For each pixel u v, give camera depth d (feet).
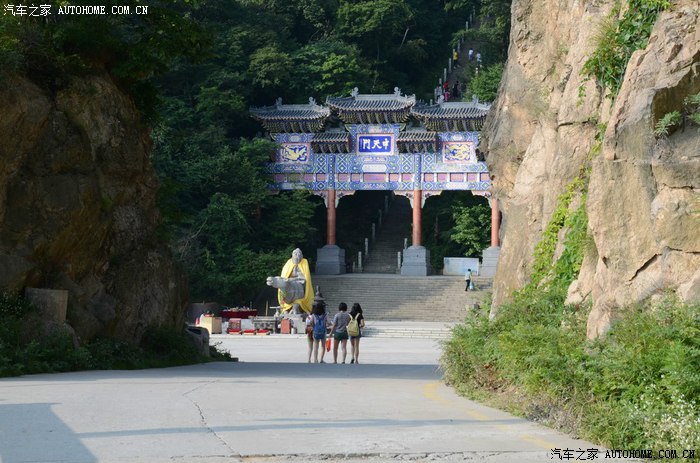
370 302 214.48
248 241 226.99
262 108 239.71
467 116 230.48
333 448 28.96
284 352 125.49
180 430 32.27
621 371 33.78
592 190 43.01
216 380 55.42
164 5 81.51
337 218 283.18
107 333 74.64
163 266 84.74
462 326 59.16
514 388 44.45
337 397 45.21
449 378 54.65
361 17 299.58
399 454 28.17
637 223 40.57
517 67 84.02
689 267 37.99
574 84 66.59
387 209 286.46
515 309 55.98
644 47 52.90
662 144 40.24
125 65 77.77
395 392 49.55
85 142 73.05
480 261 251.39
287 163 239.71
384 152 238.68
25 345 62.23
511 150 84.07
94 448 28.55
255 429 32.81
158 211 88.69
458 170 234.79
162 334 80.48
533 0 82.64
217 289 209.15
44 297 65.21
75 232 71.00
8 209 66.28
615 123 43.11
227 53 250.16
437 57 349.00
